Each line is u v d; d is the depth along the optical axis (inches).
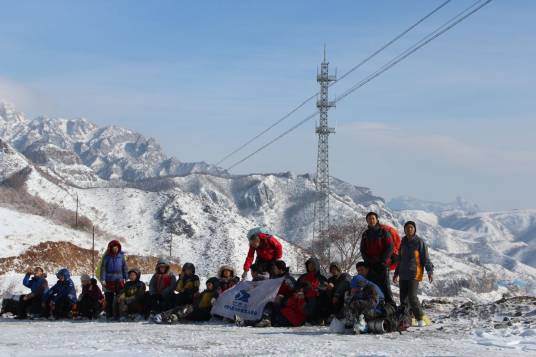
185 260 4722.0
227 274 645.9
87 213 5767.7
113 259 672.4
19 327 547.2
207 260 4717.0
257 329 510.3
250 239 615.8
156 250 4862.2
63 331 494.0
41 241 3299.7
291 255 4158.5
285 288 553.0
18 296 714.2
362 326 456.8
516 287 7012.8
